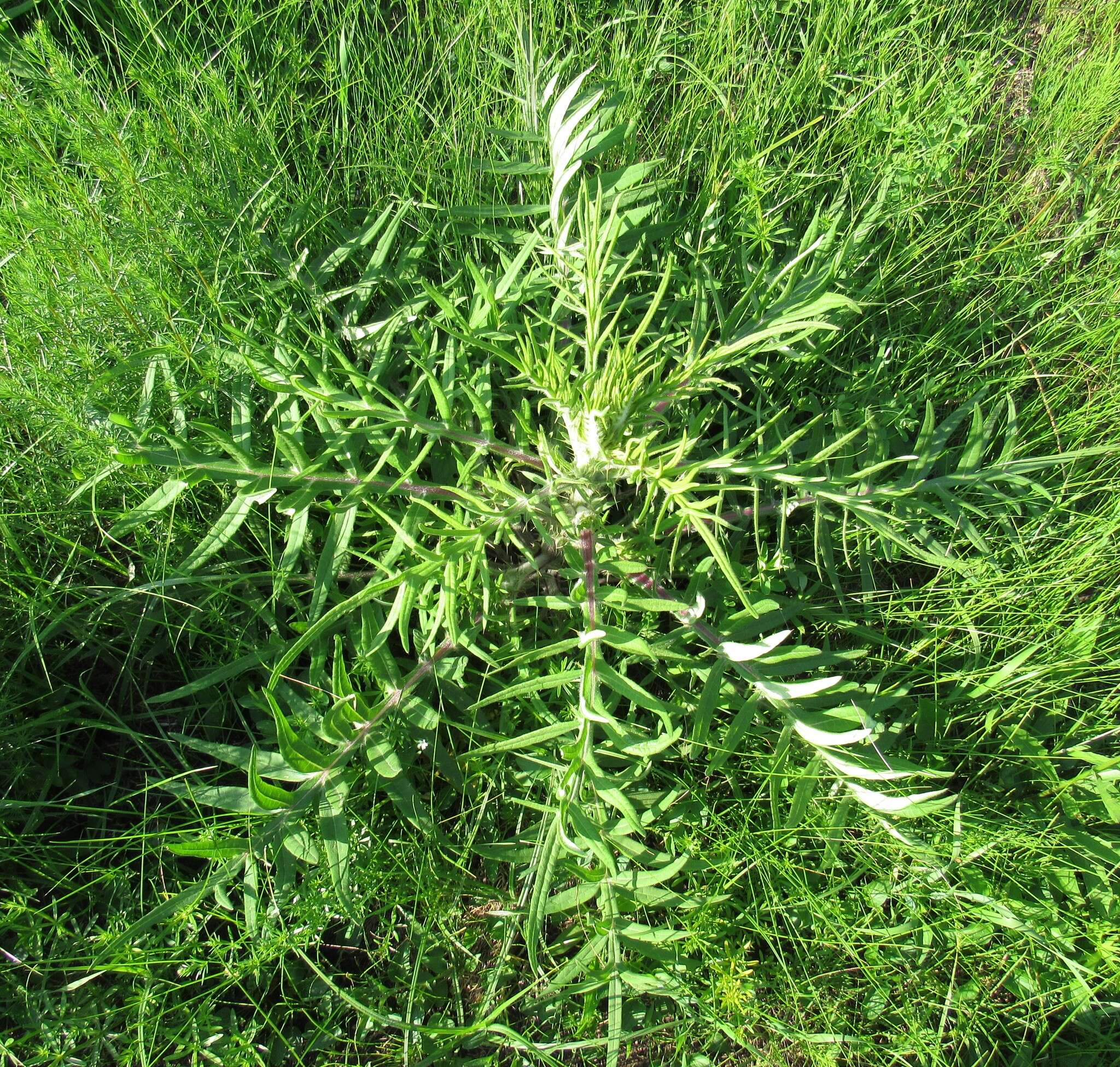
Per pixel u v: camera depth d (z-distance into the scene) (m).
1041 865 2.11
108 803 2.14
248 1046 1.87
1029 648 2.20
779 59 2.95
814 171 2.82
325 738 1.83
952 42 3.23
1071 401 2.69
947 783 2.27
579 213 2.07
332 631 2.13
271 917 1.93
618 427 1.87
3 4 2.77
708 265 2.47
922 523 2.21
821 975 2.03
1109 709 2.26
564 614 2.32
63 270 2.13
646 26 2.89
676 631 2.10
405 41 2.88
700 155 2.82
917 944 2.08
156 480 2.07
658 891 1.93
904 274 2.71
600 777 1.73
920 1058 1.98
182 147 2.28
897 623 2.36
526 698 2.13
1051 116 3.09
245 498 1.93
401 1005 2.06
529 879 2.10
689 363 2.15
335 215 2.59
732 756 2.14
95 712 2.19
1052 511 2.35
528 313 2.42
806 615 2.28
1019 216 3.04
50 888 2.02
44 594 2.02
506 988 2.10
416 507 2.02
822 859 2.06
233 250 2.34
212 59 2.57
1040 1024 2.06
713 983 1.95
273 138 2.46
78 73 2.67
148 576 2.16
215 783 2.16
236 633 2.14
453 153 2.62
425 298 2.32
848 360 2.64
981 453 2.30
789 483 2.20
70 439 2.01
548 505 2.06
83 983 1.88
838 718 1.94
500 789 2.16
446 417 2.02
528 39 2.49
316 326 2.42
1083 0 3.34
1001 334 2.80
